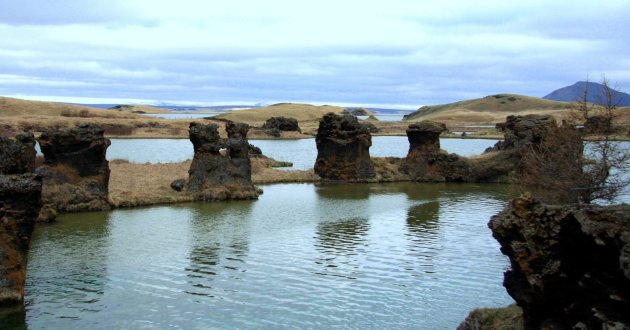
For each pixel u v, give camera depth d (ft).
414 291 88.28
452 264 103.45
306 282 92.32
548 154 113.50
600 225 44.04
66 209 152.15
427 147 247.09
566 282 48.70
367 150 240.53
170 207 164.66
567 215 48.24
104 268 99.19
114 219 144.25
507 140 248.93
